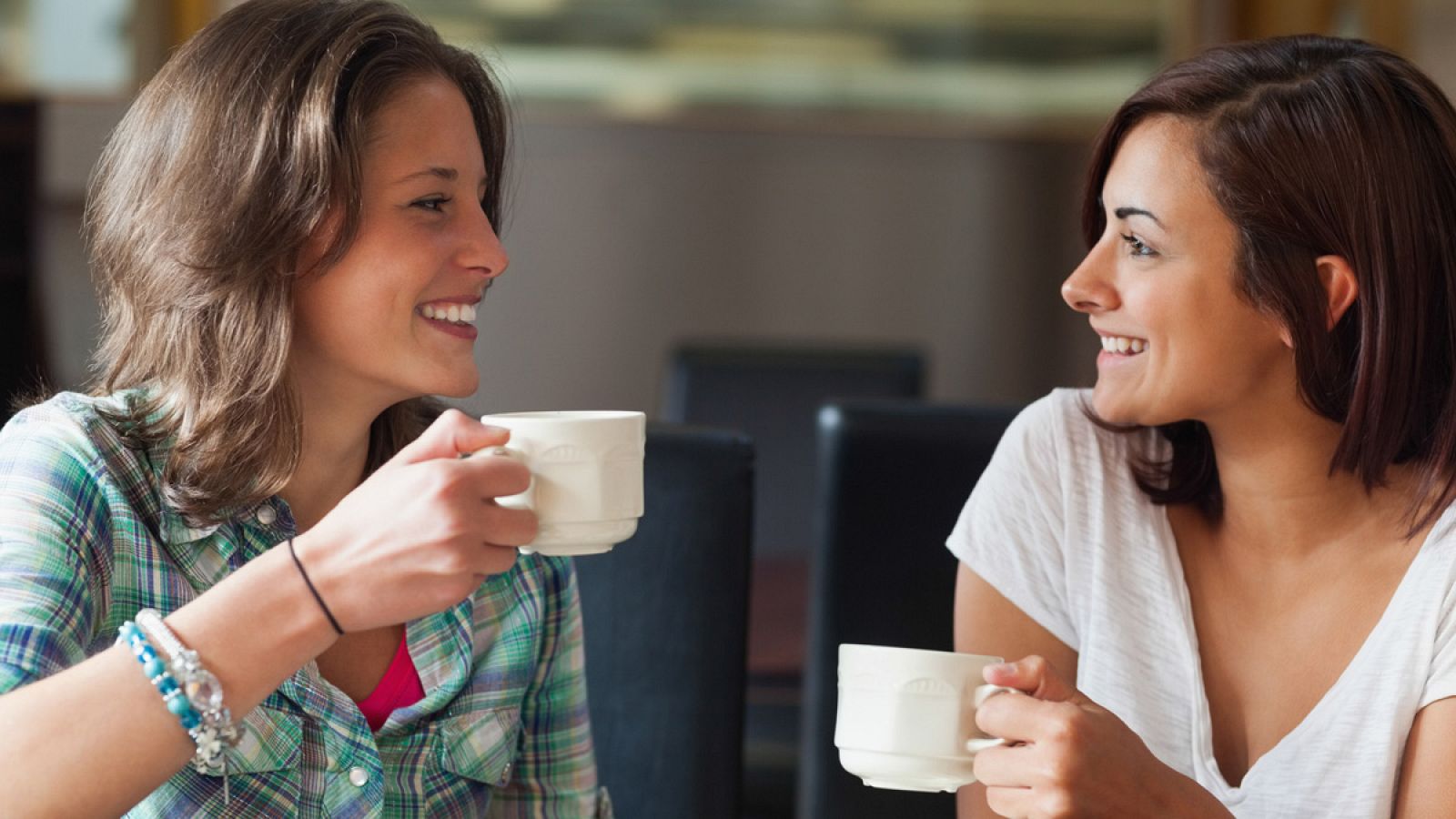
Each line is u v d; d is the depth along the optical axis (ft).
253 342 3.24
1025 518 4.28
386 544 2.79
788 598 7.41
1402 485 3.90
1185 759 4.04
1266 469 3.94
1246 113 3.67
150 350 3.36
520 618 3.71
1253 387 3.83
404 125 3.28
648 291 13.43
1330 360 3.74
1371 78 3.68
